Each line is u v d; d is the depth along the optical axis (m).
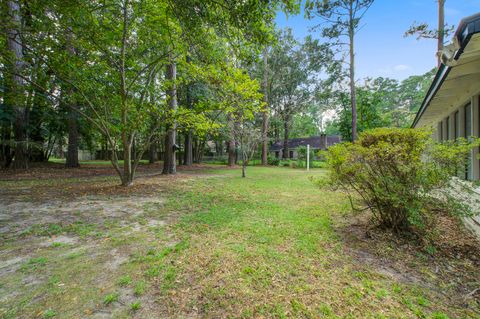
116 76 6.48
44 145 14.23
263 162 21.06
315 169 16.42
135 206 4.84
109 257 2.54
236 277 2.14
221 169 15.59
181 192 6.48
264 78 19.95
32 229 3.38
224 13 3.08
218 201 5.37
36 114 12.00
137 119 6.67
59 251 2.68
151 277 2.14
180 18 3.31
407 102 30.45
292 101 23.38
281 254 2.61
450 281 2.13
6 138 11.42
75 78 6.14
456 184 2.75
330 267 2.35
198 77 7.36
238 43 3.80
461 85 4.43
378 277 2.18
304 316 1.65
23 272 2.21
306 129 36.53
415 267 2.38
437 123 7.71
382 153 2.92
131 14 6.09
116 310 1.69
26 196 5.68
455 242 2.99
